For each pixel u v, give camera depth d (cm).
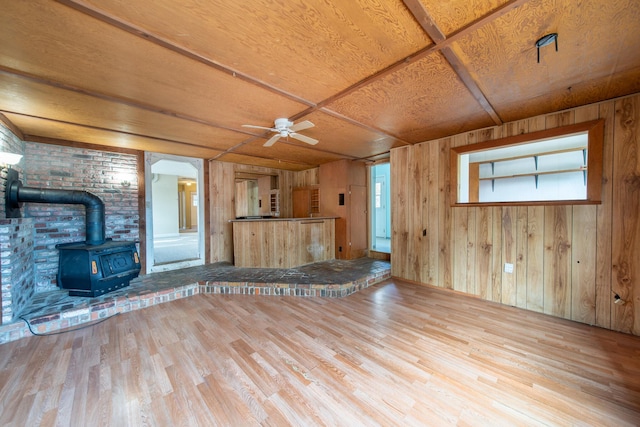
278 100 243
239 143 399
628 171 241
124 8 130
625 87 225
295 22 143
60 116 275
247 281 379
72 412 156
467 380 184
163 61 179
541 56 177
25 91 218
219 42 159
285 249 465
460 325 267
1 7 126
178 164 688
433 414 155
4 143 274
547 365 199
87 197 344
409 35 155
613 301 251
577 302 271
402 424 148
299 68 190
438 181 377
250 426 147
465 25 147
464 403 163
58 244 346
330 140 385
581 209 267
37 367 201
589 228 263
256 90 222
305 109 264
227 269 455
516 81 212
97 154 390
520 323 270
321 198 582
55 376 190
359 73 197
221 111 268
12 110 258
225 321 282
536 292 297
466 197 390
